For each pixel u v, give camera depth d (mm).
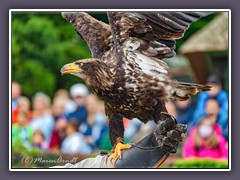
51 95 21234
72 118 16797
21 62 21156
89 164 9734
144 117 10312
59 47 21453
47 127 16484
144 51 10156
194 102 16594
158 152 8938
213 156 15297
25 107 16797
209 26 19422
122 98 10148
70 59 21562
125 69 10078
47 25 21375
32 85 21156
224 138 15414
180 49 20141
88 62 10023
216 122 15484
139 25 10125
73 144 16203
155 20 10141
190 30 20547
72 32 21625
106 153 9891
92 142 16469
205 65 19406
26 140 15992
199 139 15469
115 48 10172
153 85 10078
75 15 11031
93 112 16859
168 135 8688
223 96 15773
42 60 21375
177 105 16375
